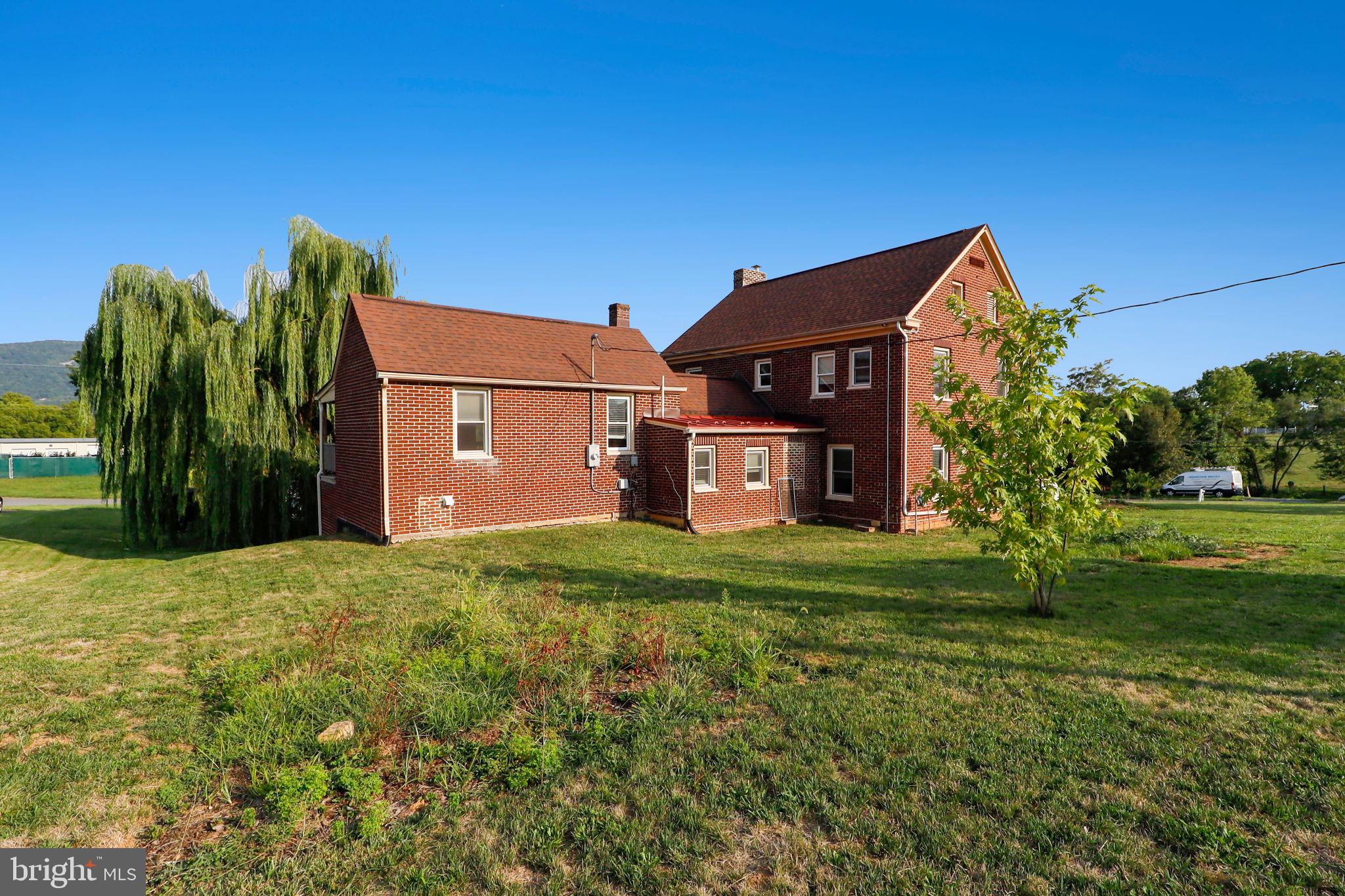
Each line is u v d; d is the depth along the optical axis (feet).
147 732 16.43
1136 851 11.59
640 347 63.21
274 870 11.40
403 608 27.89
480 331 53.62
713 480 55.93
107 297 56.70
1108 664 20.86
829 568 37.09
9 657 22.00
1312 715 16.88
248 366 58.39
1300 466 192.65
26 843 12.19
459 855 11.75
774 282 82.23
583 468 55.06
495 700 17.46
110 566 45.06
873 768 14.47
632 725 16.61
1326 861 11.29
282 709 17.04
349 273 64.44
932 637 23.72
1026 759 14.75
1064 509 25.52
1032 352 26.40
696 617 26.27
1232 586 32.19
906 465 56.49
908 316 56.24
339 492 54.95
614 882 11.09
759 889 10.84
